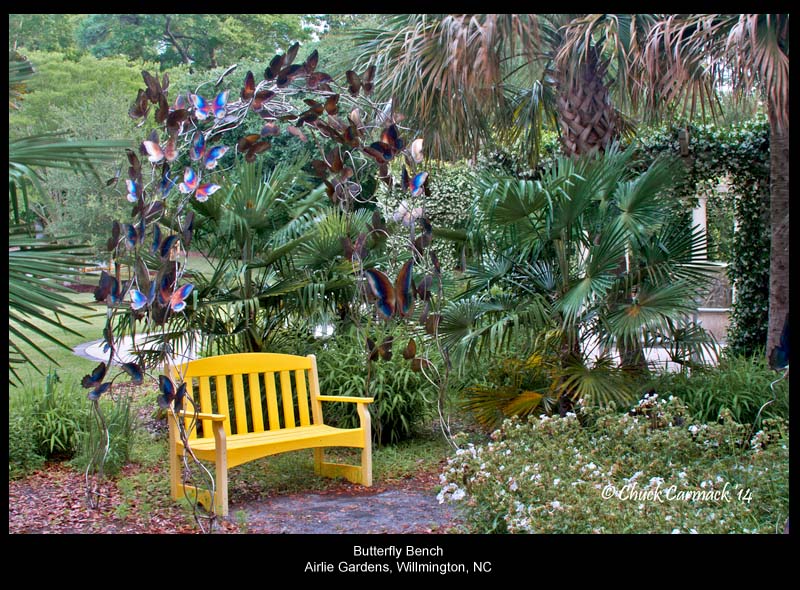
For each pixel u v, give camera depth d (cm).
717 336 932
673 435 382
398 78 561
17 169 301
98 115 1444
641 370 524
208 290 555
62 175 1310
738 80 499
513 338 542
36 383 724
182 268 361
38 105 1583
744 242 809
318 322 569
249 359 466
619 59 589
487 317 527
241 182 571
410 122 599
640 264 532
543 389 529
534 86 646
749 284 812
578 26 543
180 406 365
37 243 311
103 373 368
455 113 590
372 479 480
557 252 524
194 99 376
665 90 522
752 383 533
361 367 553
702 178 809
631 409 484
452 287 554
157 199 363
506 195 487
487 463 332
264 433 458
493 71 522
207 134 379
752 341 811
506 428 389
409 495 442
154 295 355
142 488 441
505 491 319
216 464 402
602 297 511
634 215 506
